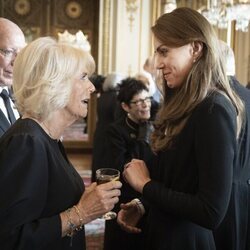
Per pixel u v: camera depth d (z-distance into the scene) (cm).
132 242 202
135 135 262
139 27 732
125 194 243
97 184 147
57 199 130
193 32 135
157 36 139
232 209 151
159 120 147
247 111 151
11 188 116
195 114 134
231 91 140
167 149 144
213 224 128
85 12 853
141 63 737
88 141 812
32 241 119
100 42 730
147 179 144
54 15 848
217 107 129
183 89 140
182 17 137
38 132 128
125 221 172
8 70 206
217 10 388
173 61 137
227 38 454
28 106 129
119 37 730
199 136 131
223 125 128
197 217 129
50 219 126
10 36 204
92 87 140
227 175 127
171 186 143
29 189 118
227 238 154
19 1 840
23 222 118
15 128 128
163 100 154
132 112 265
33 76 129
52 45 133
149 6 730
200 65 137
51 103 129
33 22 845
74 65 133
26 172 118
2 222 116
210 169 127
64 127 138
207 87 135
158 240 147
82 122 807
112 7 725
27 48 132
